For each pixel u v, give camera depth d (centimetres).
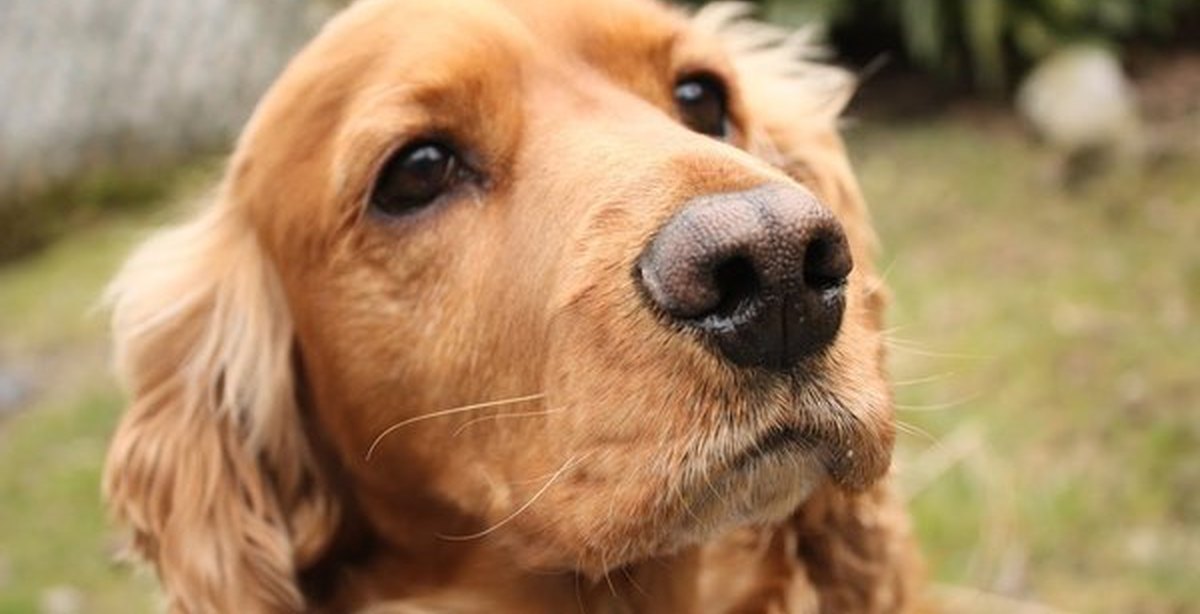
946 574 81
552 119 46
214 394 52
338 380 50
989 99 143
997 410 94
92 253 150
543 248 44
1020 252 115
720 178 41
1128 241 113
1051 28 140
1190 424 89
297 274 50
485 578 50
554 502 43
